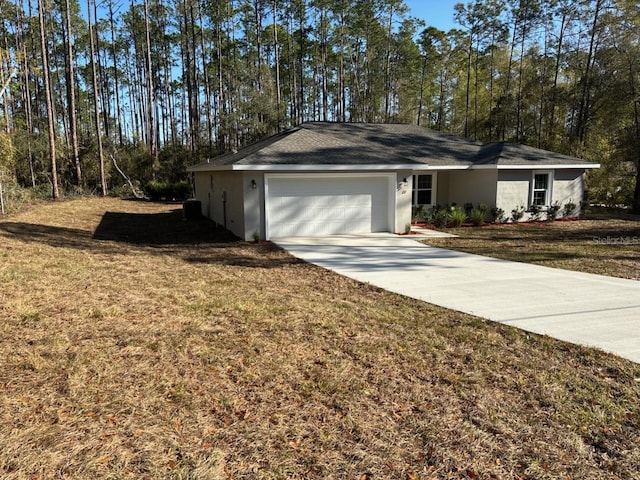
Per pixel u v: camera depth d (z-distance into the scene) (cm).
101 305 544
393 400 333
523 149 1666
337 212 1247
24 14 3067
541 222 1570
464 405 327
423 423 302
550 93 2500
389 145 1527
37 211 1599
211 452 264
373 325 503
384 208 1293
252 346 429
